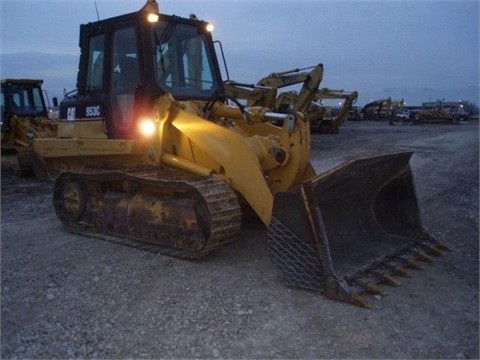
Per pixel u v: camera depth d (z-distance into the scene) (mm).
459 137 25812
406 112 48406
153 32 6246
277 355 3586
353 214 5660
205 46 6941
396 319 4117
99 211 6539
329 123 28234
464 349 3646
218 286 4805
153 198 5918
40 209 8531
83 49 7184
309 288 4625
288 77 16844
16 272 5293
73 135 7430
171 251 5738
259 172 5301
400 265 5148
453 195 9375
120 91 6645
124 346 3719
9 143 14062
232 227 5309
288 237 4699
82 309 4355
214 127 5688
